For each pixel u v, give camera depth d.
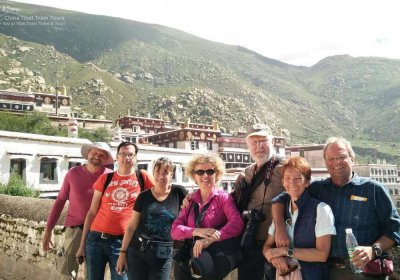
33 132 58.75
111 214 4.77
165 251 4.34
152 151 38.22
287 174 3.44
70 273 5.29
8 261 7.99
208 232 3.80
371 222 3.31
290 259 3.38
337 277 3.37
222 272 3.77
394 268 3.67
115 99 168.12
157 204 4.42
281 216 3.56
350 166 3.46
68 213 5.36
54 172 29.97
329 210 3.34
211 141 69.25
